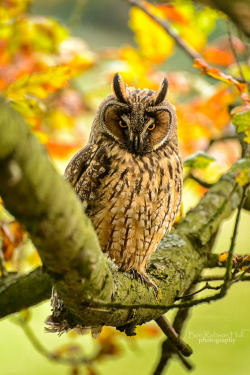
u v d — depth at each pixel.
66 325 6.41
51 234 4.11
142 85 10.35
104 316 5.77
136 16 10.19
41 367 13.72
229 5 3.99
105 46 17.38
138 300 6.29
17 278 8.22
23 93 7.30
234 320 14.16
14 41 10.00
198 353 13.36
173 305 5.49
